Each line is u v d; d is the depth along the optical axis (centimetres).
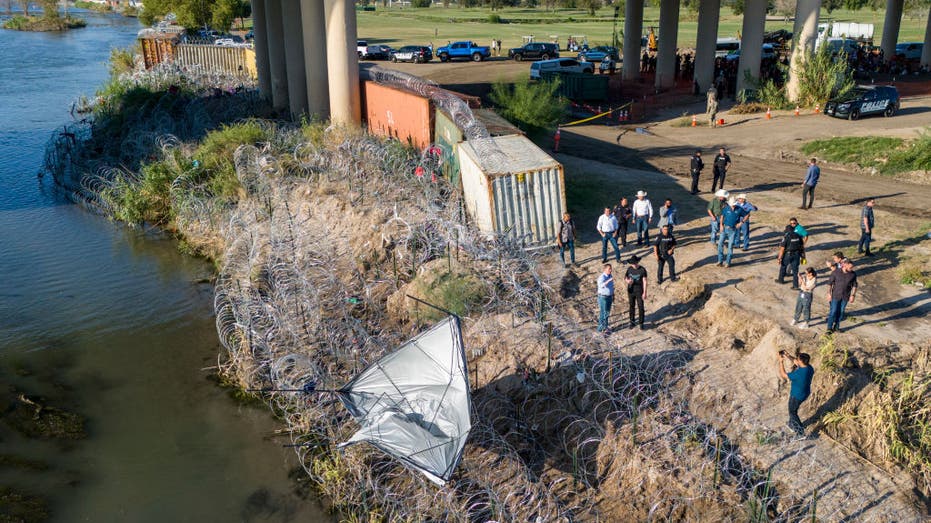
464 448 1323
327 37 3189
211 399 1633
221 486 1361
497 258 1903
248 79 5300
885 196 2583
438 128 2516
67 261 2398
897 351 1472
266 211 2433
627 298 1820
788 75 4284
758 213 2361
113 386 1686
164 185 2811
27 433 1512
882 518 1137
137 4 17375
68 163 3481
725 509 1179
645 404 1382
